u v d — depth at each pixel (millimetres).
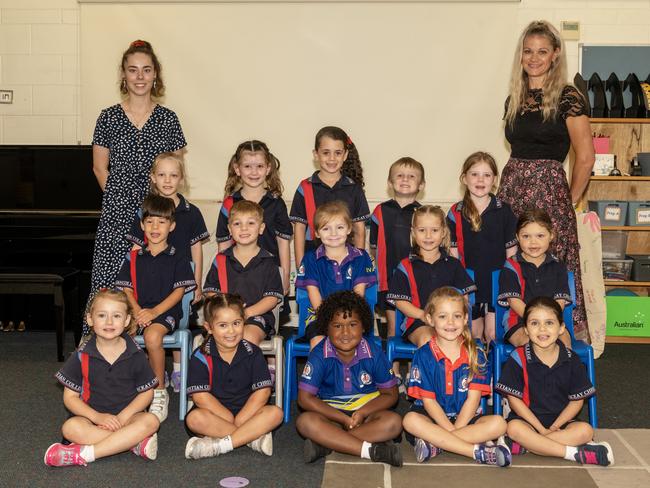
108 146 3863
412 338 3273
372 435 2791
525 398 2887
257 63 5023
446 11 4914
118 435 2734
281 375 3246
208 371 2936
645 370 4141
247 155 3676
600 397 3605
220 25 5004
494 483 2551
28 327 4930
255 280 3406
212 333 2922
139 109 3867
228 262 3441
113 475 2617
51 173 4730
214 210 4910
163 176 3629
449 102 4969
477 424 2791
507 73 4922
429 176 5020
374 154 5039
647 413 3361
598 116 4922
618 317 4797
